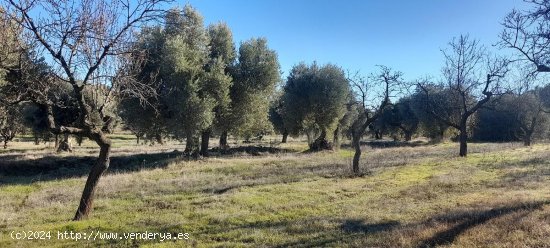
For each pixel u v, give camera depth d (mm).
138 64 12844
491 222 9266
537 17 12758
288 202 14516
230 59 38344
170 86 31609
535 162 23078
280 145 52531
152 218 12188
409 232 8945
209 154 37938
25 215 13852
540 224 8781
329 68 42844
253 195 15977
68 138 40844
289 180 20328
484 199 12992
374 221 10812
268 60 38594
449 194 14617
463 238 8164
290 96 43531
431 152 35281
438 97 51906
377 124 72000
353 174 21094
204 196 16469
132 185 20344
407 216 11227
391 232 9109
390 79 22453
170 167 28047
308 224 10719
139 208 14320
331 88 42219
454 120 50188
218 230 10586
